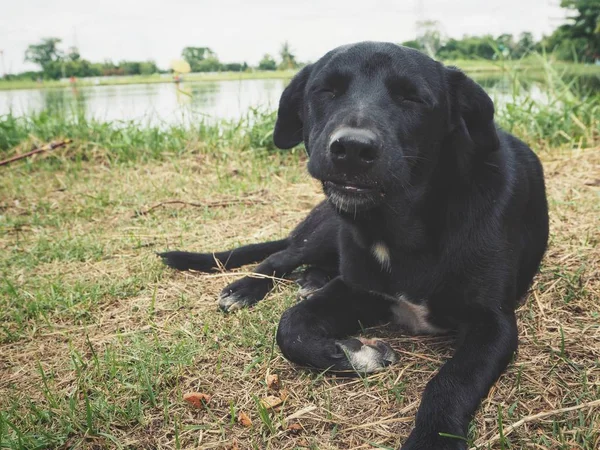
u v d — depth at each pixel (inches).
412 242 23.8
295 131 28.0
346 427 20.1
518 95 59.7
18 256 35.2
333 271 31.4
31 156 56.4
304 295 29.0
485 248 23.2
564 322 24.9
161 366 23.5
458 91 24.2
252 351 24.5
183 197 44.8
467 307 23.4
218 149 56.1
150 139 59.4
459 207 23.6
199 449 19.3
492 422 19.7
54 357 25.1
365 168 20.9
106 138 59.5
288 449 19.2
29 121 64.9
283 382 22.5
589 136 50.9
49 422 21.0
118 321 27.6
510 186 24.8
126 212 42.4
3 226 40.1
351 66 23.4
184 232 38.0
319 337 23.4
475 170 24.1
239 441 19.7
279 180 47.7
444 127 24.0
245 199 42.9
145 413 21.1
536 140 52.0
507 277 23.5
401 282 24.4
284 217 39.7
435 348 24.3
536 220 27.1
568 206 36.3
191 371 23.2
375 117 21.6
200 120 62.2
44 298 29.4
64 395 22.5
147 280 31.3
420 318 25.1
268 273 31.3
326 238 30.5
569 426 19.1
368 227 24.2
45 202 44.9
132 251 35.5
